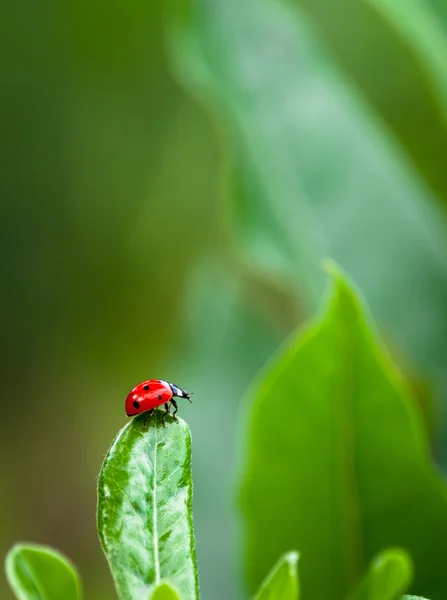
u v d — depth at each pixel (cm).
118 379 93
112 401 95
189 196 84
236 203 37
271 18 39
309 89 38
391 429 26
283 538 27
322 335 26
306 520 27
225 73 38
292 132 38
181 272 85
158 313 88
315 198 37
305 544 27
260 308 40
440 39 31
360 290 36
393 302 35
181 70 38
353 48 47
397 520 27
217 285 41
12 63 81
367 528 27
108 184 85
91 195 86
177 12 39
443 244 36
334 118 38
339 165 37
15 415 99
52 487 100
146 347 90
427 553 27
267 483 27
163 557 23
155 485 23
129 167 84
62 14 78
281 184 37
